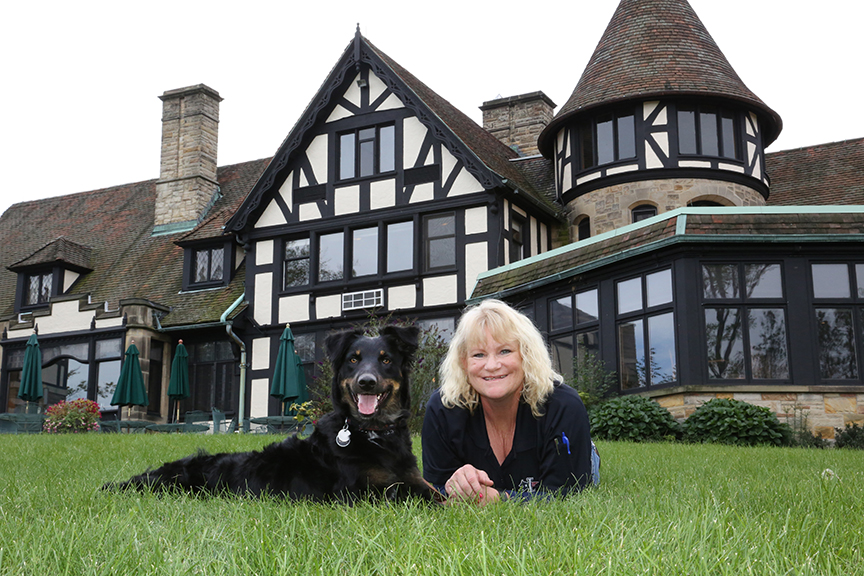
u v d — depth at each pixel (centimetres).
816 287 1438
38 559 253
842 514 365
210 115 2658
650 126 1923
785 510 377
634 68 1972
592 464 488
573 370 1625
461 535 292
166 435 1180
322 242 2161
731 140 1944
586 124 2038
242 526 307
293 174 2197
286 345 1878
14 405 2422
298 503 393
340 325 2081
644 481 538
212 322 2178
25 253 2850
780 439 1298
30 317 2480
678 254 1455
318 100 2150
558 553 258
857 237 1401
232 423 1934
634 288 1544
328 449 415
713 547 270
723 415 1316
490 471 443
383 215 2067
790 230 1420
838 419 1385
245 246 2234
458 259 1967
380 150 2116
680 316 1441
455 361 434
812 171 2077
